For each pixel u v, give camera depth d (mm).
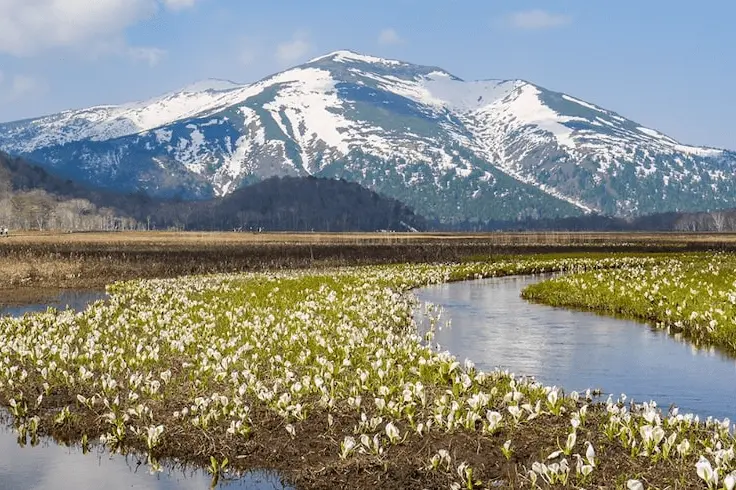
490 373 18953
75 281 53688
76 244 104000
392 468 12820
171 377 19156
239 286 42531
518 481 12023
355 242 130750
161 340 23812
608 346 25109
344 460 13273
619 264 66250
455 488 11844
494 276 59938
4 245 95062
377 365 17859
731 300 27547
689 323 27938
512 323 30875
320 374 17688
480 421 14570
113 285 47375
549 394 15078
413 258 81812
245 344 20875
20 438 15742
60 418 16375
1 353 21969
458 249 98875
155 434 14625
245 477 13352
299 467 13422
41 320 28672
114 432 15477
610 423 13734
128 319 28578
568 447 12625
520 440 13609
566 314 33906
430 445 13594
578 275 47375
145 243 113938
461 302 39438
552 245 112875
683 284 34688
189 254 79875
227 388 17578
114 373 19516
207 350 20094
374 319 27875
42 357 21453
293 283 43375
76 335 24812
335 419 15266
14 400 17156
